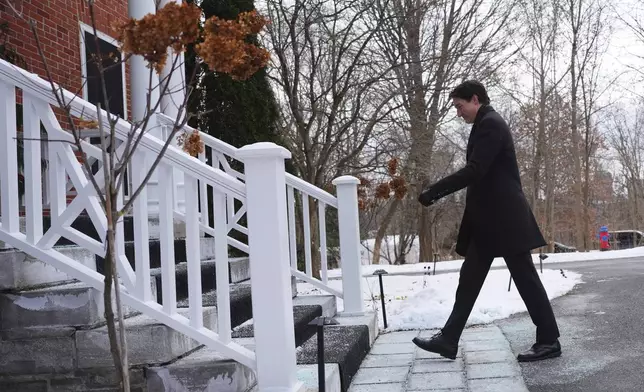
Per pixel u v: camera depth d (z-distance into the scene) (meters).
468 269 4.59
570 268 11.56
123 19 7.69
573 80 29.30
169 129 6.46
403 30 15.47
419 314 6.29
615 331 5.28
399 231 31.62
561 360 4.48
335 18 12.47
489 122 4.48
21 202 5.21
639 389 3.69
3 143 3.40
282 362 3.11
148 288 3.28
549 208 30.50
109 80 7.11
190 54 9.81
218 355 3.46
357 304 5.73
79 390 3.27
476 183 4.58
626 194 47.09
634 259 13.23
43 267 3.48
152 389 3.22
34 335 3.29
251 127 10.31
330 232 16.33
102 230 3.29
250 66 2.46
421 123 15.43
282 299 3.12
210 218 9.15
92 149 3.95
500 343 5.12
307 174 13.10
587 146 30.25
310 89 13.00
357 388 4.04
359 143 15.44
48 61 6.19
